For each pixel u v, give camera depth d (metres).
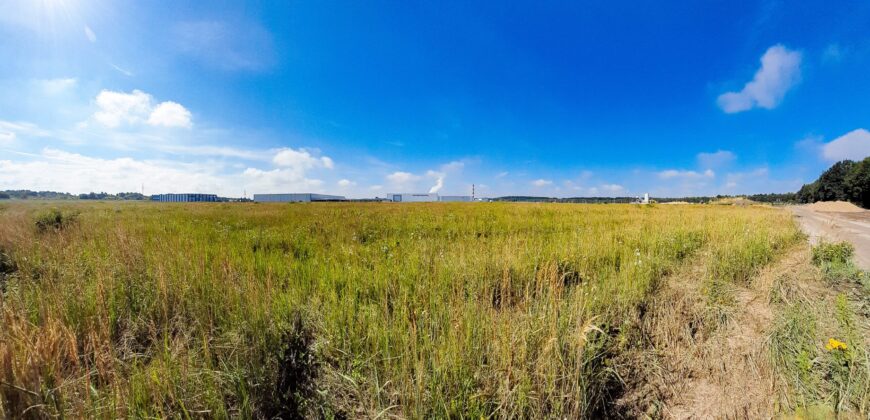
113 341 2.79
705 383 2.39
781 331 2.87
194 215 14.50
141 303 3.31
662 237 6.66
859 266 5.27
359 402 2.17
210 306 3.15
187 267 3.98
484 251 5.09
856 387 2.10
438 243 6.28
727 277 4.50
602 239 6.21
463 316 2.66
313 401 2.12
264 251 5.93
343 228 8.88
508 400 1.97
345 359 2.53
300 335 2.66
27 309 2.93
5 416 1.64
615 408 2.18
